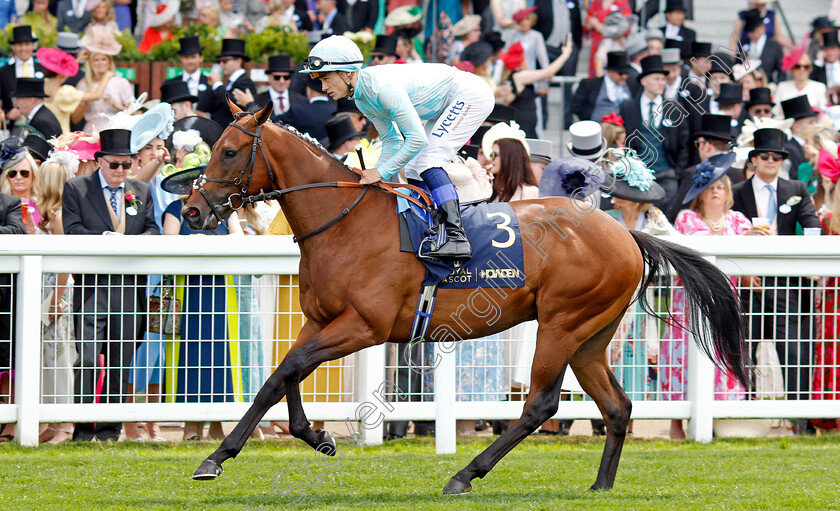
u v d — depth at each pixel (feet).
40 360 25.70
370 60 44.78
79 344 25.79
